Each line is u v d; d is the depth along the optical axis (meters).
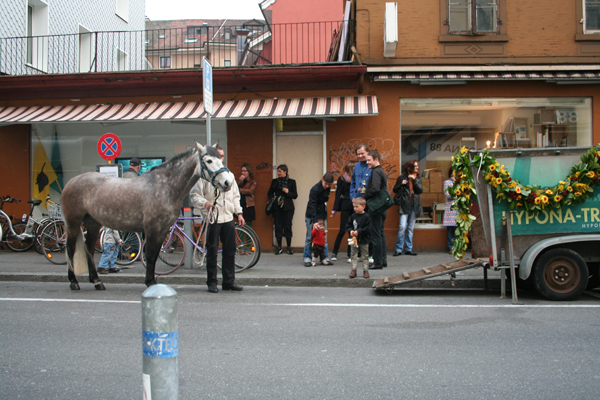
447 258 10.07
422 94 10.97
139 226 6.93
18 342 4.69
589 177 6.43
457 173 6.80
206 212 7.93
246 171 10.84
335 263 9.66
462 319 5.57
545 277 6.54
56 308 6.12
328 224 11.12
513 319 5.55
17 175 12.22
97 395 3.48
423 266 9.12
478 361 4.15
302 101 10.98
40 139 12.23
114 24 19.61
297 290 7.52
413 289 7.61
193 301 6.59
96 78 11.22
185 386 3.63
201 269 8.95
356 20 11.09
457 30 10.93
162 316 2.19
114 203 6.84
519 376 3.81
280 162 11.34
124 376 3.83
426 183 11.09
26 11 14.47
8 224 11.37
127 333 5.00
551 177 6.56
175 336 2.23
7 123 10.97
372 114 9.97
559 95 10.87
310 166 11.29
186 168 6.70
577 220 6.58
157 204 6.69
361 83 10.88
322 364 4.09
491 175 6.52
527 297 6.86
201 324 5.35
